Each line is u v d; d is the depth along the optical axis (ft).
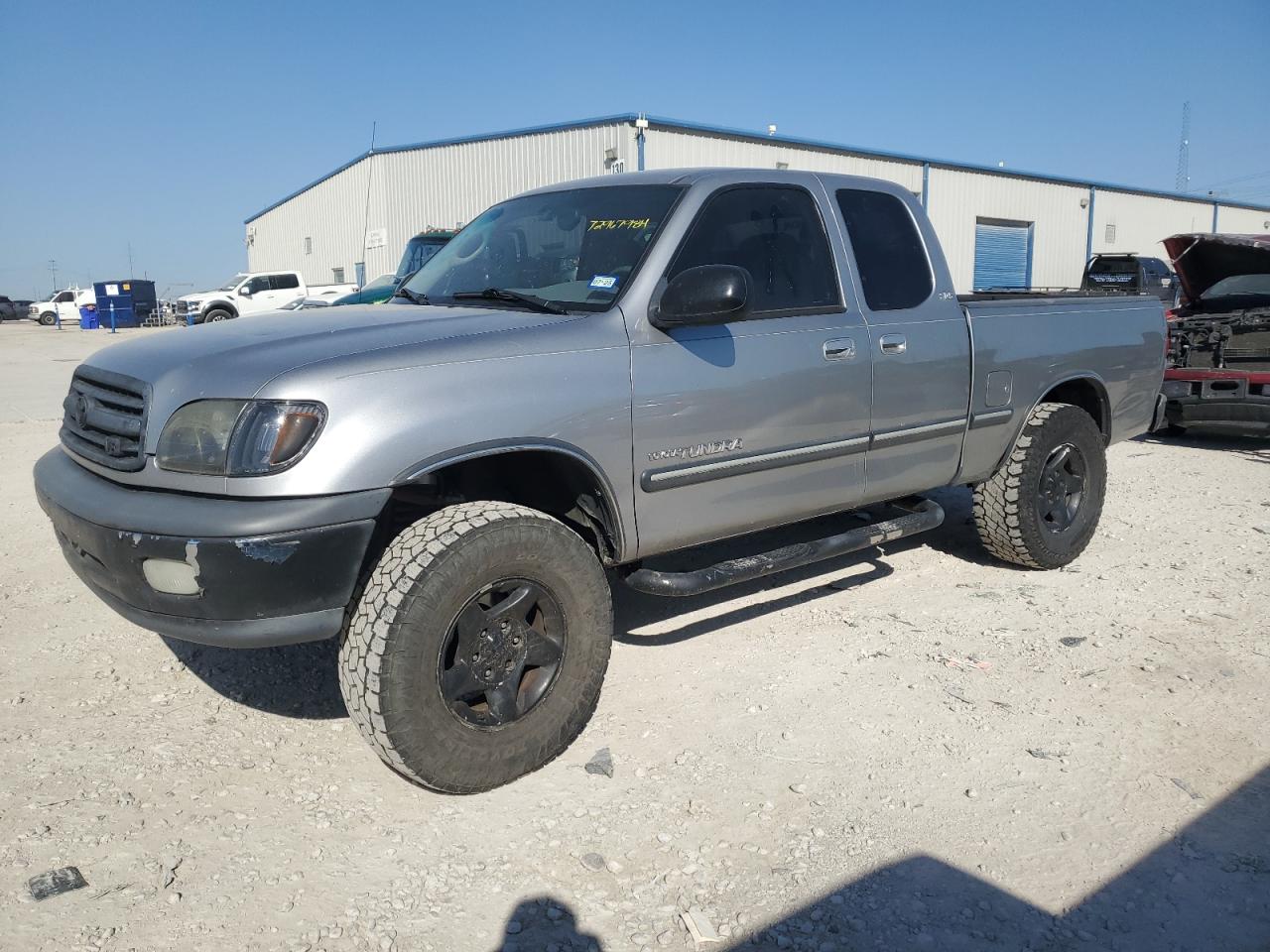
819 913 8.67
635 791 10.55
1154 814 10.21
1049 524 17.67
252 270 159.63
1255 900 8.91
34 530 20.39
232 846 9.53
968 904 8.82
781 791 10.57
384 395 9.78
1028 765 11.14
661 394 11.75
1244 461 29.27
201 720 12.06
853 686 13.08
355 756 11.28
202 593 9.39
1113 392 18.86
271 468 9.36
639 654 14.12
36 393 47.39
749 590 16.85
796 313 13.42
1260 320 30.32
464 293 13.19
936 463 15.71
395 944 8.27
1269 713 12.39
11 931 8.29
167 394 10.04
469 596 10.02
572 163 84.48
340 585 9.64
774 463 13.09
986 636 14.85
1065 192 117.91
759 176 13.56
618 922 8.57
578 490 11.73
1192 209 139.03
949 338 15.33
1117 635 14.90
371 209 113.09
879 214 15.08
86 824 9.82
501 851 9.52
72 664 13.61
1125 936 8.45
